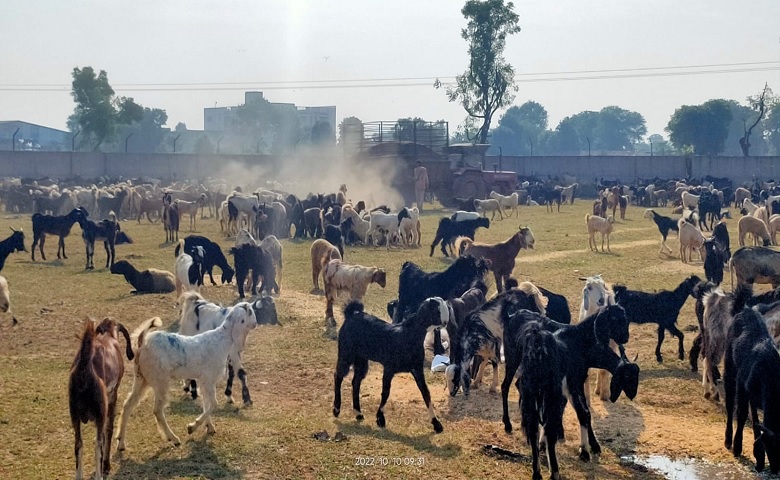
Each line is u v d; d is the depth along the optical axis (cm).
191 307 1351
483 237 3900
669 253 3278
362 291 1866
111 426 992
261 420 1223
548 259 3070
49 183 6391
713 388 1380
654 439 1179
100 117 9044
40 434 1117
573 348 1108
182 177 8031
